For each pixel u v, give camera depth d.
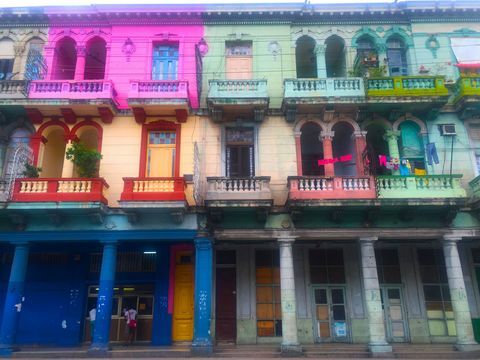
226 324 15.46
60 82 15.64
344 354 13.27
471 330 13.65
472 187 15.24
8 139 16.06
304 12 17.22
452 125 15.93
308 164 17.23
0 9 17.08
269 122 16.19
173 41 17.28
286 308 13.85
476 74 16.12
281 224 14.74
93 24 17.33
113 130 16.06
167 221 14.71
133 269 16.30
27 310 15.85
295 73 16.89
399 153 16.08
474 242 16.08
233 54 17.31
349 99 15.23
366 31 17.36
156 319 15.39
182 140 15.98
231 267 16.12
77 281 16.19
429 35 17.30
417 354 13.13
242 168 15.98
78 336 15.58
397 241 16.03
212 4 17.09
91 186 14.40
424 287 16.03
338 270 16.16
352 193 14.36
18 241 14.48
